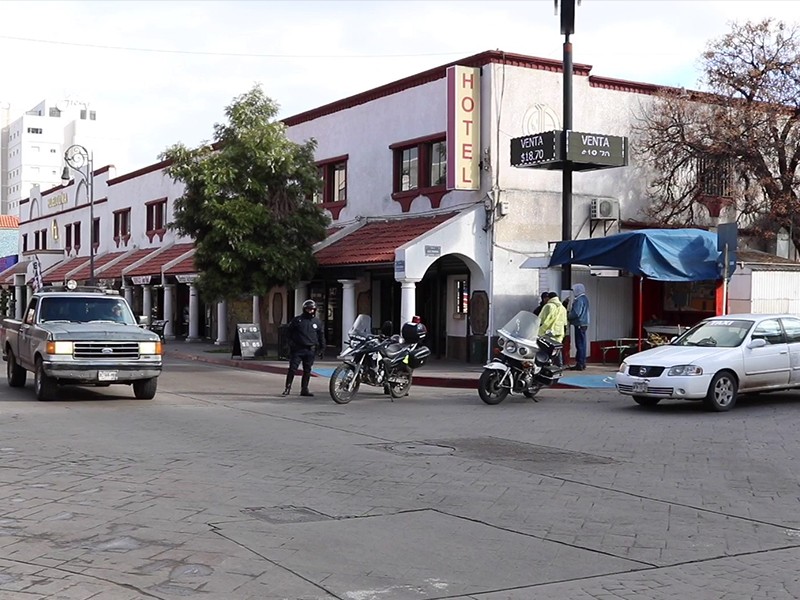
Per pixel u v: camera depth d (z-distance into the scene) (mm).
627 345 24156
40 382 16031
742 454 11203
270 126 26562
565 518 7898
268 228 25953
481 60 23750
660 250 20484
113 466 9828
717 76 25500
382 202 27438
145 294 39969
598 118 25250
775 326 16406
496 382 16359
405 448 11453
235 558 6469
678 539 7262
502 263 23609
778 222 26094
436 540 7090
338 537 7102
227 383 20500
